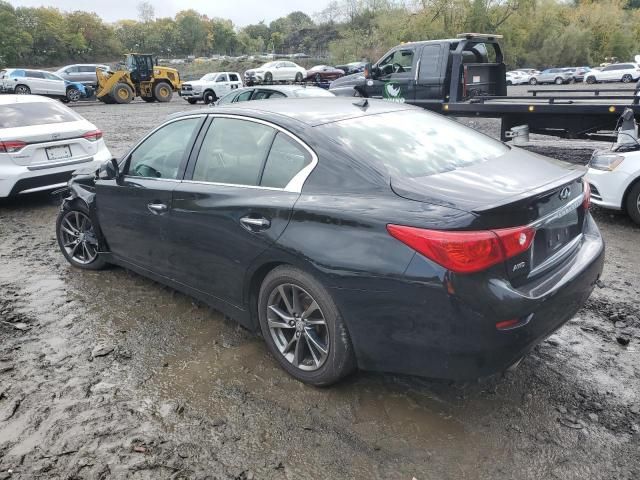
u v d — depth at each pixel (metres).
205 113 3.78
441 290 2.45
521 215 2.55
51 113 7.72
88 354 3.58
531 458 2.54
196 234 3.57
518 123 9.70
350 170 2.89
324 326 3.00
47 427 2.85
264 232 3.07
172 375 3.30
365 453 2.60
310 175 3.02
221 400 3.04
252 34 167.38
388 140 3.19
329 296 2.83
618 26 80.44
